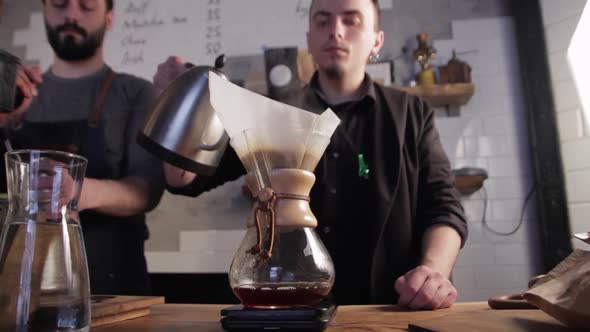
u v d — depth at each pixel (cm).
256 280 49
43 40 216
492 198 190
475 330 44
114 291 179
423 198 139
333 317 59
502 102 195
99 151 194
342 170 141
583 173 176
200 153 91
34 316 42
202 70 96
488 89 197
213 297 193
